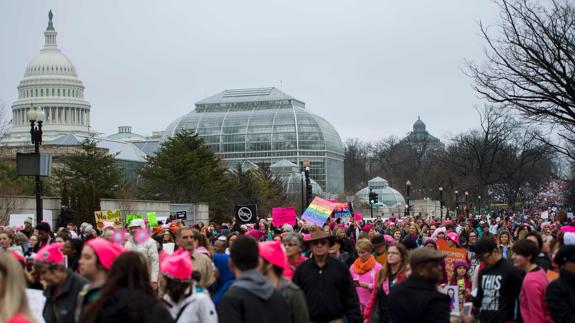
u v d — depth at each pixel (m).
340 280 13.01
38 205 31.69
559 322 11.50
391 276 14.16
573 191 97.19
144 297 8.26
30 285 13.33
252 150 182.25
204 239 16.58
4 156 88.12
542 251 16.11
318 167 183.00
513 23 39.09
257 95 188.12
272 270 10.87
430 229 35.12
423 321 9.95
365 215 150.12
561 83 31.12
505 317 12.90
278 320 9.69
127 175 160.75
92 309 8.23
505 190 121.88
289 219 34.47
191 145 85.38
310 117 184.12
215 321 10.46
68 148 141.00
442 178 126.31
